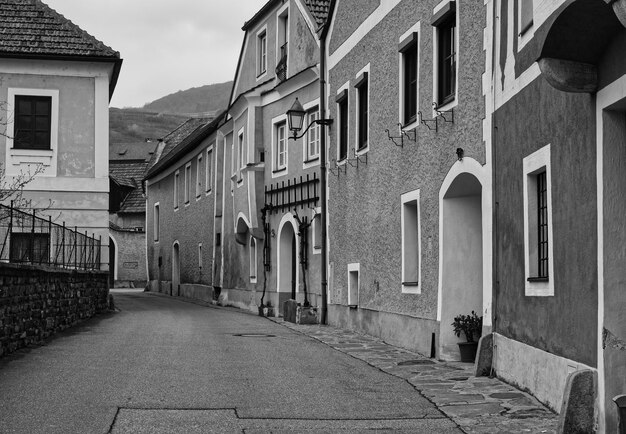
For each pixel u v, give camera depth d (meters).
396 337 16.08
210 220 35.62
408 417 9.12
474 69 12.41
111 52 24.36
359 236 18.78
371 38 18.00
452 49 13.78
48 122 24.23
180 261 41.75
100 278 24.34
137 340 16.25
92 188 24.25
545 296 9.38
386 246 16.89
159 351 14.46
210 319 23.27
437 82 14.16
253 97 26.81
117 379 11.27
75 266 19.62
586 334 8.05
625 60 7.13
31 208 21.31
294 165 24.50
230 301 31.67
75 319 19.80
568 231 8.55
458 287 13.82
